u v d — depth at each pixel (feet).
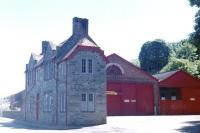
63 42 129.18
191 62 233.35
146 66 265.95
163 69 239.09
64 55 120.16
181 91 164.35
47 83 131.34
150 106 156.66
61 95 116.37
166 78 161.27
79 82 112.98
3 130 103.09
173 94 163.12
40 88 141.18
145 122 106.83
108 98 148.15
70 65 112.47
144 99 155.74
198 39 114.62
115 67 152.35
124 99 151.23
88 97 113.60
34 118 149.07
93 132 89.51
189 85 166.09
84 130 95.20
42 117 136.05
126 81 152.87
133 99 153.07
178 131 82.69
